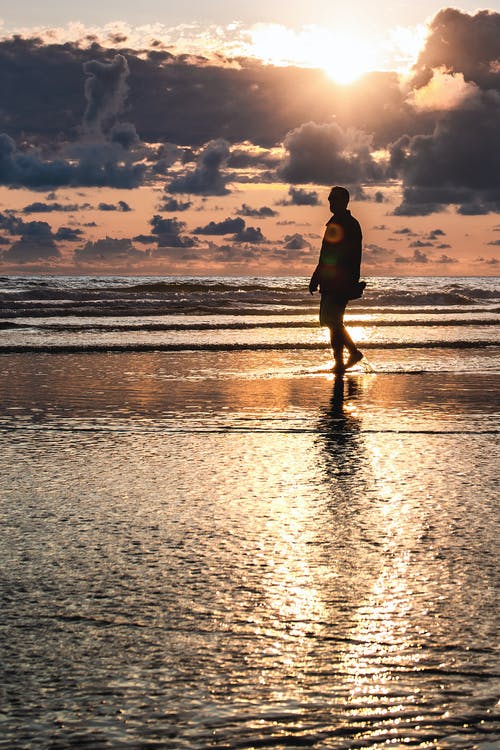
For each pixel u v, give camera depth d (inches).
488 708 81.7
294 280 3415.4
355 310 1076.5
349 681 87.2
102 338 602.2
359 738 76.4
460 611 106.1
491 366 442.3
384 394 337.7
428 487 177.5
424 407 303.0
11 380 377.4
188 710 81.2
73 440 235.8
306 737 76.5
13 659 92.4
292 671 89.4
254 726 78.3
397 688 85.6
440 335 643.5
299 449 223.1
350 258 415.5
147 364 449.4
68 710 81.3
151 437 241.3
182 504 161.9
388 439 238.7
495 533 141.9
